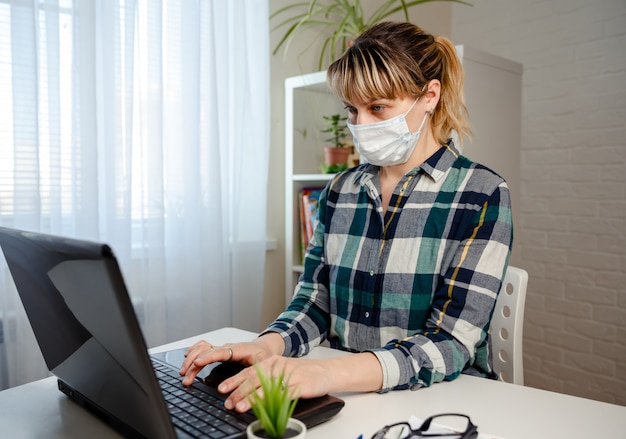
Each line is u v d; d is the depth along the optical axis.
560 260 2.59
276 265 2.45
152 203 1.81
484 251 1.01
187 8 1.87
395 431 0.72
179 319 1.93
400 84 1.06
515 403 0.84
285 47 2.38
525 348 2.72
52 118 1.57
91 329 0.61
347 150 2.23
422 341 0.94
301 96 2.33
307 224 2.29
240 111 2.09
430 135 1.18
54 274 0.63
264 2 2.13
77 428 0.76
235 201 2.10
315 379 0.79
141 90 1.78
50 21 1.55
